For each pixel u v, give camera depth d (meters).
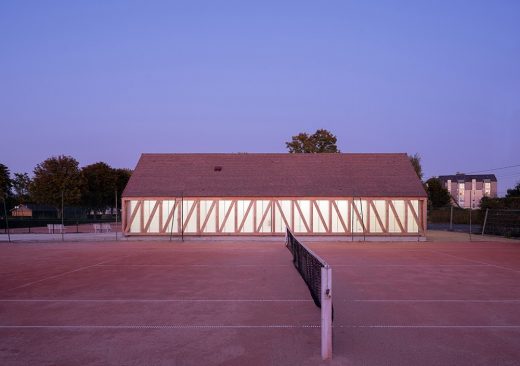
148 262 20.25
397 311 10.10
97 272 16.91
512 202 42.78
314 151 67.06
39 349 7.53
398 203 34.12
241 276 15.55
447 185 113.31
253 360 6.94
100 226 43.88
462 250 26.17
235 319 9.43
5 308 10.63
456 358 7.01
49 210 66.25
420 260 20.64
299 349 7.45
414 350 7.39
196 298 11.66
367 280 14.56
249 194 34.34
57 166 67.62
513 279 14.85
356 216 34.06
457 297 11.70
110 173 76.44
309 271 12.18
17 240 33.03
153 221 34.47
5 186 64.12
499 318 9.48
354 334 8.28
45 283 14.33
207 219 34.38
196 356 7.13
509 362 6.85
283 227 34.22
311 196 34.19
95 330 8.66
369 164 38.25
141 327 8.84
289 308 10.42
